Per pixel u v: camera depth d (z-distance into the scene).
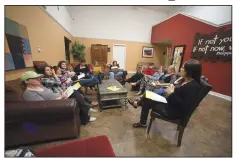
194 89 1.13
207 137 1.53
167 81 2.50
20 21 1.69
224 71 3.02
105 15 5.72
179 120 1.31
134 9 6.00
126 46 6.32
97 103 2.41
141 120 1.65
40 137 1.28
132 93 3.19
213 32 3.23
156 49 6.79
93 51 5.63
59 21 3.43
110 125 1.74
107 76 3.94
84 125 1.72
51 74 2.02
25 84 1.35
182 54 4.30
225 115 2.11
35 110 1.12
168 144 1.39
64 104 1.21
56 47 3.17
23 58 1.66
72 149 0.84
